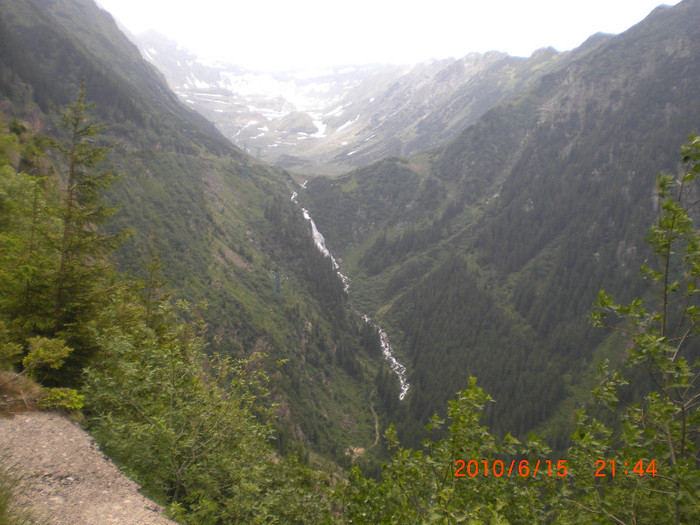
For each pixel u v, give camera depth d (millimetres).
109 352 11688
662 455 6641
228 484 11320
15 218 16641
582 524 6867
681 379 6430
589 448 7246
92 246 13727
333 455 65562
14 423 9836
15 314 12484
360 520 8211
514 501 7465
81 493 8320
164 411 11578
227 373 13359
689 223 6578
